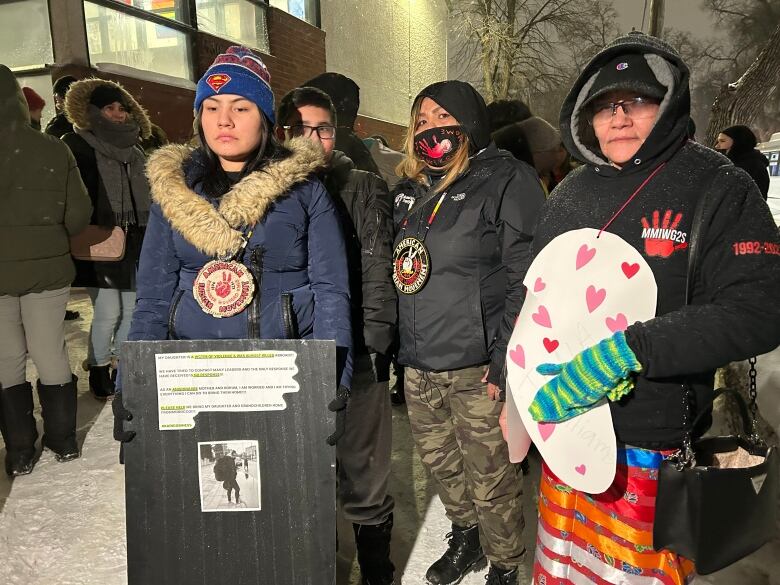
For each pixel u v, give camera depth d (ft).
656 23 22.34
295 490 4.67
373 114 37.01
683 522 3.75
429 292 6.03
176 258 5.18
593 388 3.78
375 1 36.11
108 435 10.80
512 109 11.48
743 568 6.39
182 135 22.09
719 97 18.53
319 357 4.57
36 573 7.17
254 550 4.74
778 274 3.58
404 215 6.52
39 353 9.39
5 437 9.36
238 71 4.80
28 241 8.82
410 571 7.17
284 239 5.00
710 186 3.80
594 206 4.31
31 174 8.71
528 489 9.05
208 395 4.65
